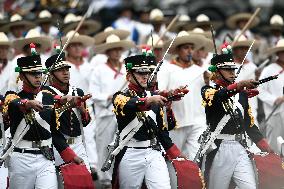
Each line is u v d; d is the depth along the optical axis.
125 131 27.81
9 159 27.69
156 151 27.97
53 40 42.88
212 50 40.81
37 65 27.56
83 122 29.67
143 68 27.94
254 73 41.97
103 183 39.34
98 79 40.38
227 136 28.83
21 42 39.12
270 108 41.59
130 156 27.86
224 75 28.94
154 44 40.09
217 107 28.62
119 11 58.62
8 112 27.14
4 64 39.03
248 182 28.59
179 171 27.86
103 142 40.12
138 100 26.94
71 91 29.14
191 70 37.47
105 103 40.00
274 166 28.72
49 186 27.08
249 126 29.31
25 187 27.33
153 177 27.67
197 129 36.91
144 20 52.09
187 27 46.38
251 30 56.59
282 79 41.62
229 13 64.25
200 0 64.25
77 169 27.44
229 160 28.75
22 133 27.09
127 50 43.47
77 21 46.41
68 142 29.30
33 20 47.44
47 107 27.27
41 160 27.20
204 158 29.11
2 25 45.22
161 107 27.88
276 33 52.28
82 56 41.94
